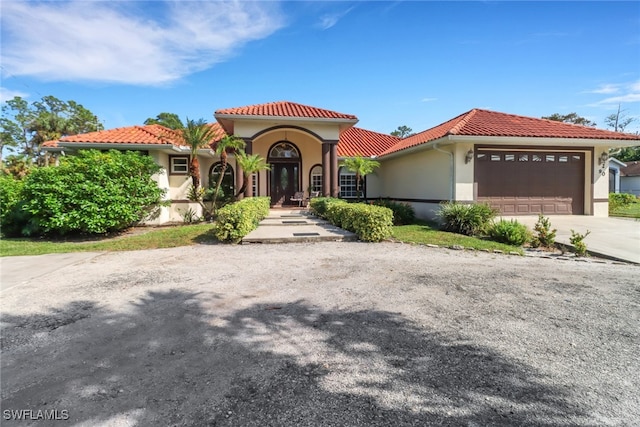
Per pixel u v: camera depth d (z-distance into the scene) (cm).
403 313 453
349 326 412
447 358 333
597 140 1355
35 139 4666
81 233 1262
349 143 2272
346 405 260
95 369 317
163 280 627
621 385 287
